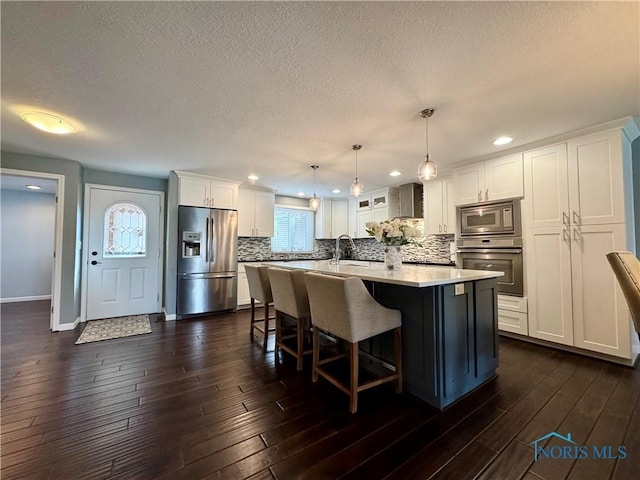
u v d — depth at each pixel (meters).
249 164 3.70
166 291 4.16
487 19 1.32
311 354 2.71
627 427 1.59
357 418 1.71
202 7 1.25
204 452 1.42
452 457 1.38
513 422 1.65
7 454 1.39
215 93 1.96
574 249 2.67
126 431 1.58
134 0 1.21
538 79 1.80
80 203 3.77
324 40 1.46
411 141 2.87
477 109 2.20
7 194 5.34
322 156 3.36
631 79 1.80
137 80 1.80
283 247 6.07
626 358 2.40
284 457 1.39
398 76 1.77
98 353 2.76
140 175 4.30
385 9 1.26
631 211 2.62
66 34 1.40
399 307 2.08
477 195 3.44
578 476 1.26
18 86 1.85
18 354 2.73
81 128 2.52
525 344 2.97
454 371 1.90
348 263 3.76
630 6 1.24
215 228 4.39
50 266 5.68
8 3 1.21
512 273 3.10
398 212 5.27
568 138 2.71
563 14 1.29
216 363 2.54
